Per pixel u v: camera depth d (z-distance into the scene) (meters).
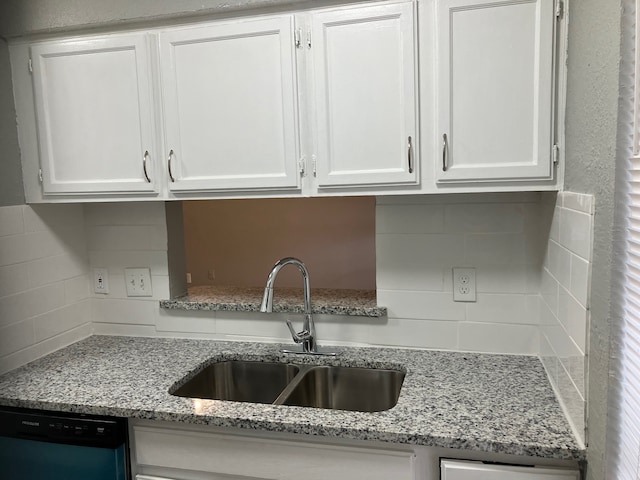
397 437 1.23
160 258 2.03
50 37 1.75
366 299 1.98
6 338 1.73
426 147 1.48
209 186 1.65
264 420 1.32
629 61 0.92
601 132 1.04
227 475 1.41
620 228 0.96
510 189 1.44
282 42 1.54
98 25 1.68
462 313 1.77
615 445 0.99
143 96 1.67
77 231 2.06
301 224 5.20
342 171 1.54
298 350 1.86
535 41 1.37
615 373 0.98
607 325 1.00
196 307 1.99
